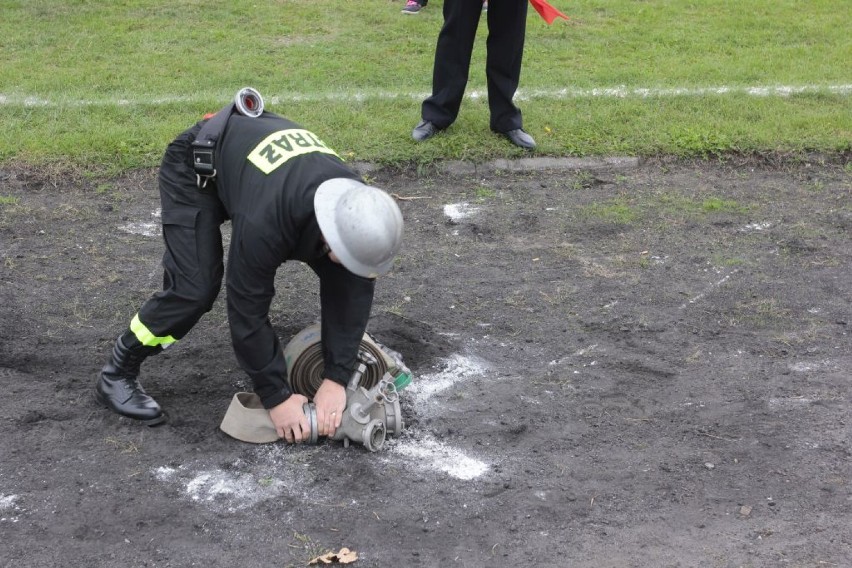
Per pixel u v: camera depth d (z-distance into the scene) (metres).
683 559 3.60
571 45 10.98
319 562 3.56
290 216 3.50
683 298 5.78
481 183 7.55
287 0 12.40
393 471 4.12
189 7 11.88
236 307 3.68
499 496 3.97
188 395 4.67
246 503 3.90
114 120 8.14
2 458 4.12
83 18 11.26
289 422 4.07
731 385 4.84
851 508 3.90
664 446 4.33
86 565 3.52
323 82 9.45
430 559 3.59
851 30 11.87
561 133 8.20
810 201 7.30
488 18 7.62
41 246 6.27
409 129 8.06
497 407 4.63
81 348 5.08
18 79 9.13
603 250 6.45
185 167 4.04
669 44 11.17
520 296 5.79
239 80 9.38
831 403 4.67
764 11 12.64
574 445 4.34
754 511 3.89
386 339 5.25
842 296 5.82
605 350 5.18
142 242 6.40
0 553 3.57
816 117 8.59
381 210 3.46
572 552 3.64
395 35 11.16
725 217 6.98
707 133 8.18
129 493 3.94
